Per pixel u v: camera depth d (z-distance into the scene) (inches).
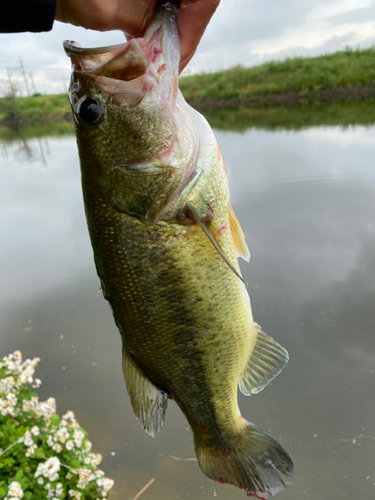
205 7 8.1
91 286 35.2
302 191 47.7
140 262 9.7
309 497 17.5
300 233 38.4
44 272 38.4
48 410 18.6
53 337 28.6
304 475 18.4
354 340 25.4
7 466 15.1
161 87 8.6
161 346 10.3
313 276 32.0
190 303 9.9
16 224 52.7
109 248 9.8
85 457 17.6
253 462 11.7
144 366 10.9
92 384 24.4
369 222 38.9
